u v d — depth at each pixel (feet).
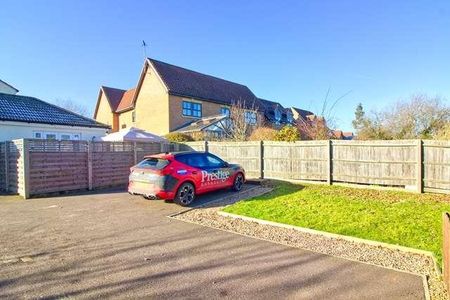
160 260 17.11
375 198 30.01
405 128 72.18
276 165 46.03
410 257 17.31
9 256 17.54
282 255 17.97
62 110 66.23
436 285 13.92
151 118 102.58
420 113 72.79
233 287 13.96
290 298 12.98
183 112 100.01
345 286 14.03
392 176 35.55
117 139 52.90
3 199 36.86
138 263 16.65
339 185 38.58
